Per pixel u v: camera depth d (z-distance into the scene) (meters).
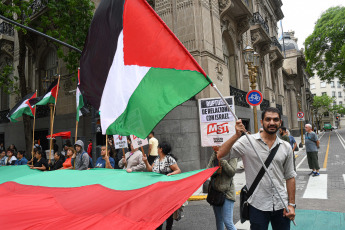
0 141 19.06
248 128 15.71
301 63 46.38
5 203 3.17
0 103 19.77
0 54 18.97
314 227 4.46
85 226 2.21
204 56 11.39
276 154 2.50
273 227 2.55
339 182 7.97
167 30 2.89
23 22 11.95
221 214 3.49
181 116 10.78
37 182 4.43
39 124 15.09
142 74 2.91
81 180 4.27
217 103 4.52
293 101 37.53
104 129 3.04
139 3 3.05
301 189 7.43
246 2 16.78
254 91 8.56
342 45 28.55
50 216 2.54
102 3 3.49
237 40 16.77
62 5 11.04
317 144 9.30
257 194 2.49
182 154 10.56
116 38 3.17
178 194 2.62
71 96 13.56
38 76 16.08
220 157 2.66
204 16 11.80
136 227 2.12
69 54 11.23
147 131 2.66
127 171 4.62
